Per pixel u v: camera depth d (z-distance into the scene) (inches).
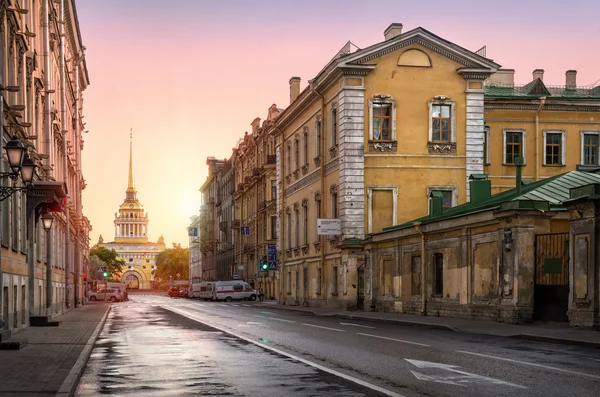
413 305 1323.8
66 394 396.2
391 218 1734.7
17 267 977.5
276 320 1270.9
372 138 1742.1
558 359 565.0
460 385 433.1
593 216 802.2
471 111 1784.0
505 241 984.3
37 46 1328.7
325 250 1911.9
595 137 2032.5
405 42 1752.0
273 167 2896.2
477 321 1043.9
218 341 795.4
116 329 1047.6
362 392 413.7
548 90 2204.7
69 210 2025.1
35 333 915.4
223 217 4439.0
